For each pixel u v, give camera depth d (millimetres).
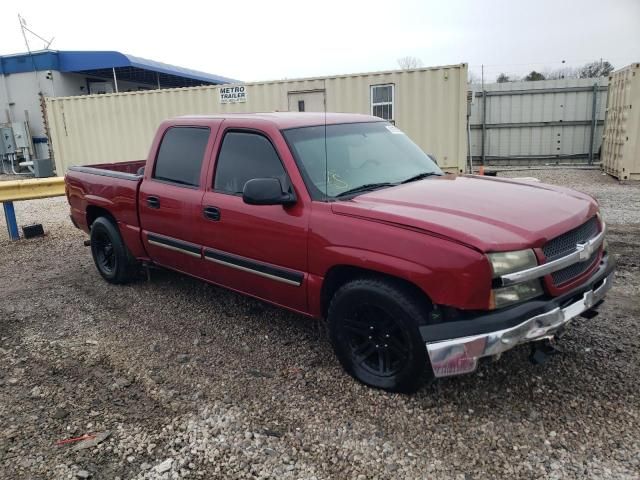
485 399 3357
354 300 3434
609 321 4355
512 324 2912
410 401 3375
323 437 3082
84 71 20422
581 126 16281
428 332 3039
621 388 3391
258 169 4113
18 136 19219
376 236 3262
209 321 4840
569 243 3254
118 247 5723
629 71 11875
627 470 2680
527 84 16266
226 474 2809
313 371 3836
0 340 4605
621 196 10234
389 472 2770
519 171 15078
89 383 3799
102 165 6652
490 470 2746
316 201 3658
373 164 4199
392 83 12422
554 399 3316
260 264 4031
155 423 3281
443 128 12312
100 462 2936
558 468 2727
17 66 19594
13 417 3389
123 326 4812
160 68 21047
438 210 3281
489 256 2889
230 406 3436
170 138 5008
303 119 4316
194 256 4656
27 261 7277
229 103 13820
